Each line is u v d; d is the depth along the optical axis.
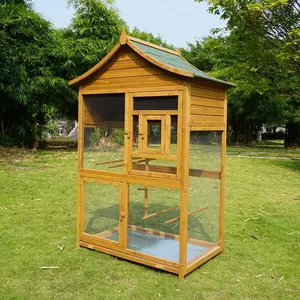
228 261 3.48
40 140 13.49
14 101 12.12
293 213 5.23
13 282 2.94
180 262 3.04
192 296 2.76
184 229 3.02
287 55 8.16
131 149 3.29
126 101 3.27
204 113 3.22
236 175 8.40
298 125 17.83
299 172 9.00
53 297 2.71
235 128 20.05
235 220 4.84
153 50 3.49
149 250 3.36
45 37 12.52
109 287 2.88
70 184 6.93
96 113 3.53
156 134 3.13
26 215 4.88
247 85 10.37
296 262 3.49
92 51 12.52
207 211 3.68
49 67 12.23
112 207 3.56
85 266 3.26
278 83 10.58
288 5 8.10
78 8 13.23
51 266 3.25
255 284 3.00
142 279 3.02
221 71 13.01
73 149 13.48
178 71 2.87
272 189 6.92
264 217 4.95
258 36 8.82
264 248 3.85
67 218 4.79
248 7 7.82
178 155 3.00
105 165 3.48
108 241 3.50
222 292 2.85
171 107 3.02
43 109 12.14
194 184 3.72
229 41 10.12
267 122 18.47
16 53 11.52
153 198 3.91
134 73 3.20
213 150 3.52
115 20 13.45
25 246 3.74
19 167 8.70
